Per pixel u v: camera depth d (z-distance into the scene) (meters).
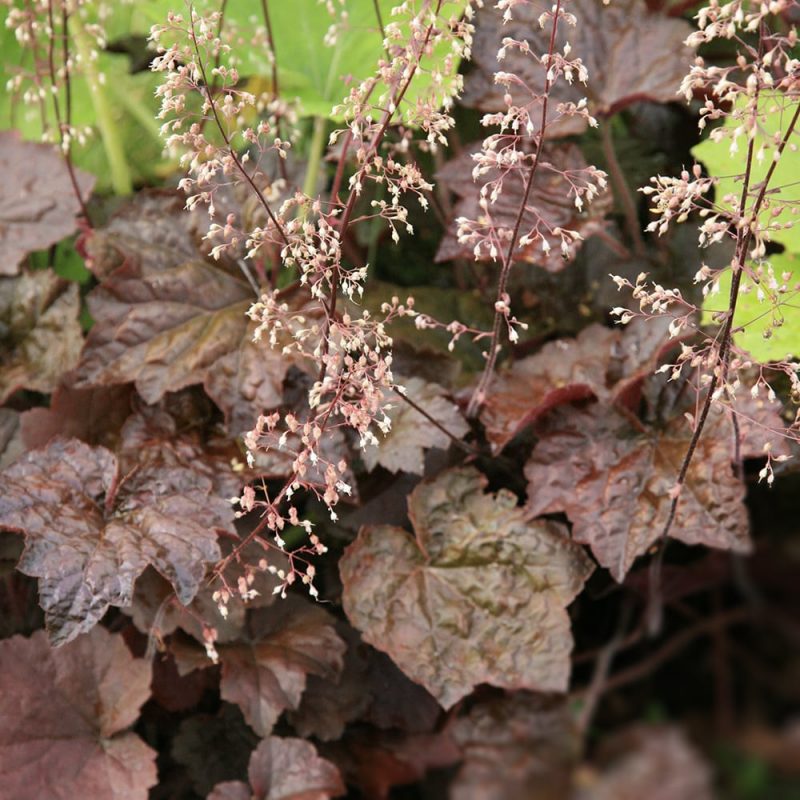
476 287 1.04
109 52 1.05
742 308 0.89
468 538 0.91
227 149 0.85
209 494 0.89
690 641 0.97
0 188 0.97
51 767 0.88
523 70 0.97
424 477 0.93
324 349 0.89
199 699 0.94
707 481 0.89
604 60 0.97
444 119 0.84
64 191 0.97
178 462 0.91
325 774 0.88
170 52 0.83
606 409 0.92
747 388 0.91
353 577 0.91
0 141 0.98
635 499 0.90
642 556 0.94
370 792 0.91
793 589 0.97
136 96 1.07
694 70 0.78
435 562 0.91
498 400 0.92
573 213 0.94
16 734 0.88
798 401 0.86
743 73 1.00
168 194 0.95
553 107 0.96
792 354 0.88
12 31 1.04
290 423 0.83
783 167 0.90
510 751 0.90
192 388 0.94
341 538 0.97
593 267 1.00
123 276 0.93
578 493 0.91
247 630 0.92
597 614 0.97
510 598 0.90
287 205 0.84
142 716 0.95
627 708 0.94
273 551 0.92
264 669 0.90
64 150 0.94
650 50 0.96
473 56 0.98
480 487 0.92
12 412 0.95
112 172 1.06
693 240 0.98
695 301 0.97
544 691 0.90
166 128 0.83
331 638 0.91
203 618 0.90
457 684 0.89
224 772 0.93
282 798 0.87
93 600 0.86
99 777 0.88
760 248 0.79
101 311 0.93
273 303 0.85
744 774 0.91
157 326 0.93
